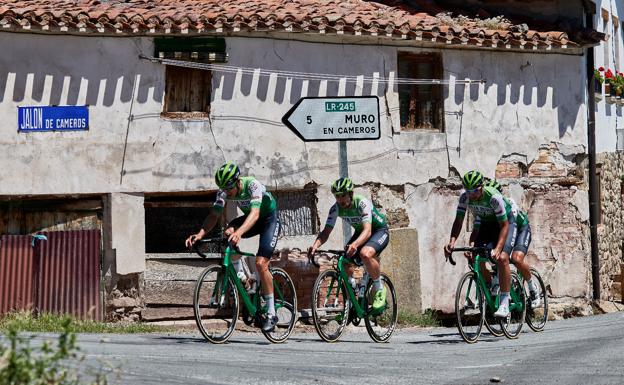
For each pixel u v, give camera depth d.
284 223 19.02
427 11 21.62
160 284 18.20
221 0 19.88
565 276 21.45
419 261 19.62
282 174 18.75
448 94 20.27
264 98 18.69
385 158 19.55
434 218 20.05
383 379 9.66
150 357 10.66
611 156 24.83
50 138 17.62
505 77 20.92
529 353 11.97
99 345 11.77
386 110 19.59
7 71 17.42
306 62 18.95
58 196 17.78
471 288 13.70
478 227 13.78
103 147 17.84
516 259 14.30
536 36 20.83
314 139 14.91
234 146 18.47
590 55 22.38
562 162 21.52
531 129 21.19
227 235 11.95
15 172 17.42
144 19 17.83
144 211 18.17
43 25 17.28
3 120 17.41
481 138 20.61
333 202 19.14
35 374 6.86
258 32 18.59
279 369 10.12
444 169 20.20
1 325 14.92
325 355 11.53
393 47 19.64
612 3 26.47
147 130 18.06
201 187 18.30
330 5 20.28
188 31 18.02
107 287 17.88
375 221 12.93
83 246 17.78
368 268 12.88
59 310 17.59
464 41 19.94
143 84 18.05
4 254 17.42
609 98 24.66
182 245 19.83
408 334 15.62
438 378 9.79
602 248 23.16
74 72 17.72
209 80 18.44
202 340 12.87
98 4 19.00
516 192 20.94
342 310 13.05
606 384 9.36
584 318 19.88
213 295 12.21
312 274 18.73
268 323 12.33
